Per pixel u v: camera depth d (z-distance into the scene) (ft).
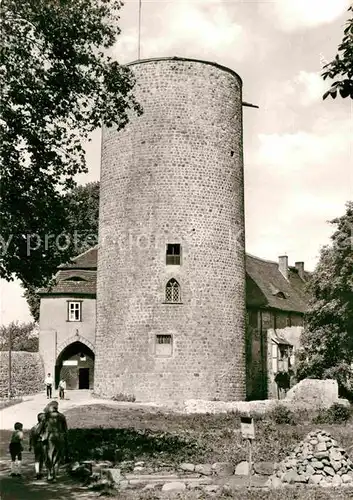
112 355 109.81
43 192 57.52
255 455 58.08
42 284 60.54
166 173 109.81
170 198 109.40
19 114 55.42
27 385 130.52
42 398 115.34
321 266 125.59
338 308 119.96
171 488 44.04
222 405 100.89
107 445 61.98
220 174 112.78
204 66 113.39
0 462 57.57
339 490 43.14
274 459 56.75
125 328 108.78
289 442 66.59
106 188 115.55
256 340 146.51
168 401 104.68
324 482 45.70
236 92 118.32
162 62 111.96
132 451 59.16
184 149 110.63
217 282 110.11
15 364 128.77
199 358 106.73
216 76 114.32
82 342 140.77
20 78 54.13
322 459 47.80
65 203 60.54
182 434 71.26
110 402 104.01
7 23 52.80
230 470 51.49
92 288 143.74
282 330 156.35
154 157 110.42
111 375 109.50
